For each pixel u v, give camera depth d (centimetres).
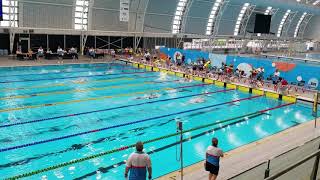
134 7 2905
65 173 718
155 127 1050
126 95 1474
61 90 1504
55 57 2452
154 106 1309
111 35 2816
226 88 1748
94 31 2686
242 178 391
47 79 1736
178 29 3453
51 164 759
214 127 1084
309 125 1105
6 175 698
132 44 3086
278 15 4588
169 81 1861
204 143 930
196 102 1412
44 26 2477
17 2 2295
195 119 1163
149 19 3100
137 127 1042
